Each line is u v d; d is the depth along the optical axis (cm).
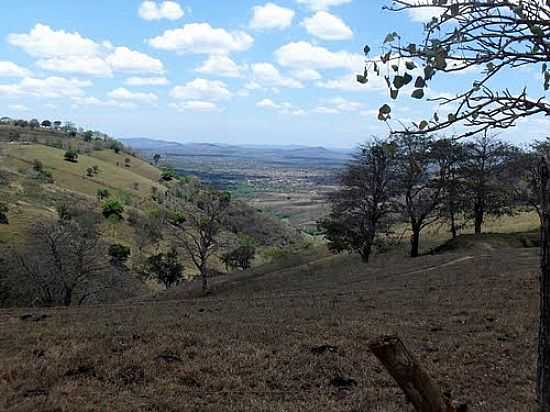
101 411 824
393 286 2600
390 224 4538
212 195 4800
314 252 5806
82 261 4225
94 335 1356
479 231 4853
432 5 288
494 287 2145
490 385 968
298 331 1407
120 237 9206
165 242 9375
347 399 898
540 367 355
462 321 1523
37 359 1122
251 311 1895
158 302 2714
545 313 353
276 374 1026
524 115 306
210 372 1043
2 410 811
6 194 9794
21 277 4088
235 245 6931
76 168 15050
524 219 6241
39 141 18250
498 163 4294
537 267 2667
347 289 2706
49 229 4256
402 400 880
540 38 298
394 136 305
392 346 350
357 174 4381
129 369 1046
